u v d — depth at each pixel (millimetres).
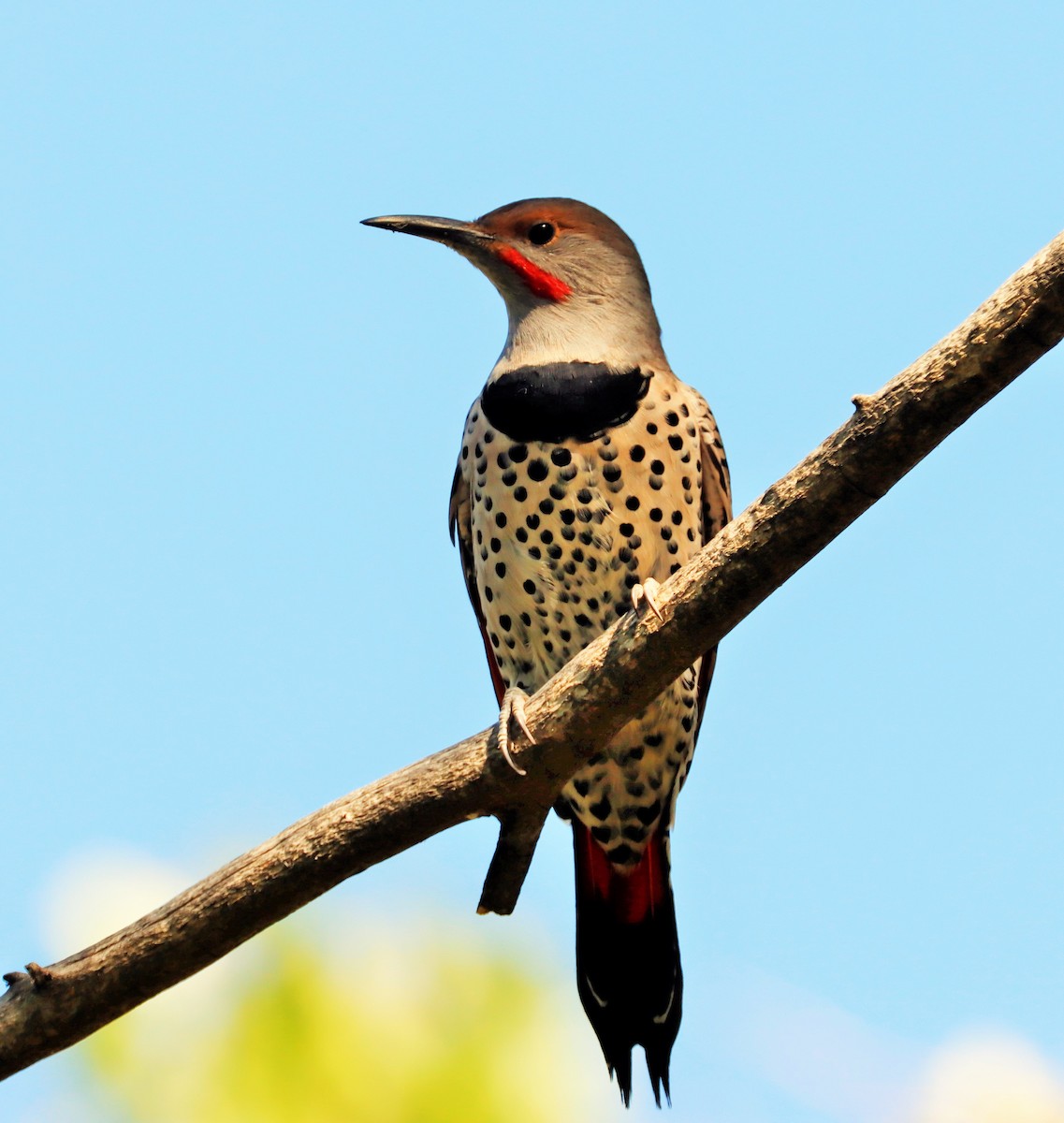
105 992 8797
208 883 8875
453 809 9070
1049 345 7496
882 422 7797
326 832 8914
